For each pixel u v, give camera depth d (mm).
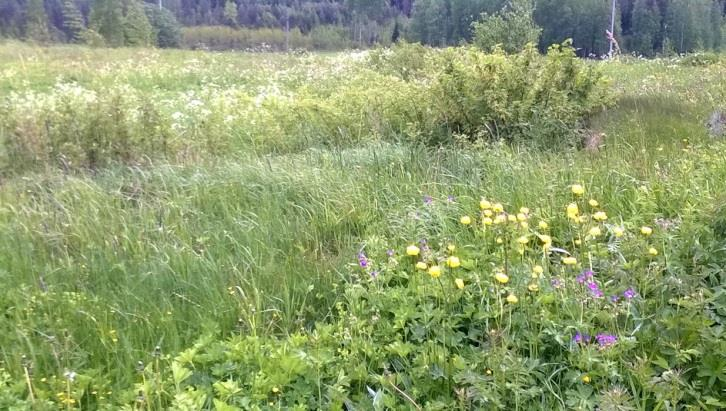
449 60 8336
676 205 4410
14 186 5758
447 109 7535
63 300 3498
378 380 2766
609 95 8102
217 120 8188
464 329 3254
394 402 2637
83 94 9203
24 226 4539
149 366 2771
